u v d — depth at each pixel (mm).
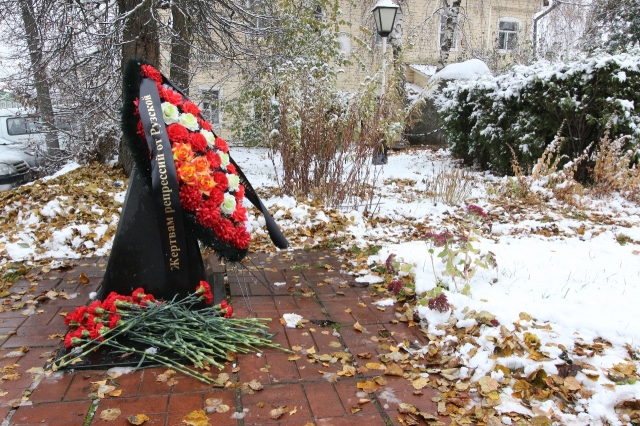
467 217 3924
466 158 11852
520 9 21578
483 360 2838
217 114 15469
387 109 6574
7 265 4473
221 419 2355
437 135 17094
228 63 11273
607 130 7504
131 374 2715
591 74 8047
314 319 3482
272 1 10289
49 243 4949
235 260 3232
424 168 11219
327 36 11680
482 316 3230
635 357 2867
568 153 8625
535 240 5359
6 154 10289
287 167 6930
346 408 2475
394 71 7125
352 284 4191
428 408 2492
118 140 9484
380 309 3684
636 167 7441
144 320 2965
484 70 14461
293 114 6688
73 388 2576
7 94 10602
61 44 8047
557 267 4340
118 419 2324
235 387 2623
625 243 5227
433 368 2869
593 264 4422
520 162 9250
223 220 3133
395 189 8398
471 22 21141
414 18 20984
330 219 5965
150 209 3127
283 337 3207
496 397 2543
